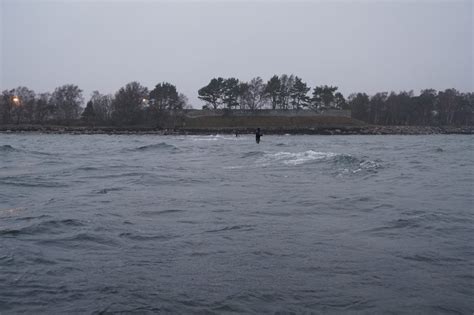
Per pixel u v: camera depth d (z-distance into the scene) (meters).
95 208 11.30
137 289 5.72
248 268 6.55
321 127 129.00
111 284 5.89
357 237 8.34
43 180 17.14
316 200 12.38
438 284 5.89
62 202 12.20
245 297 5.48
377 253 7.29
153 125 129.25
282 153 28.91
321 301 5.36
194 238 8.29
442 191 13.99
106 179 17.61
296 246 7.72
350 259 6.96
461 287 5.78
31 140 67.38
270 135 108.44
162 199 12.71
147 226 9.27
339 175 18.00
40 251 7.40
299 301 5.37
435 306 5.21
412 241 8.05
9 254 7.20
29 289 5.71
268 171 19.88
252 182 16.31
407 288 5.75
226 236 8.43
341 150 38.81
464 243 7.89
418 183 15.83
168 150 38.41
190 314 5.02
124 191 14.32
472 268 6.52
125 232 8.73
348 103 176.62
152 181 16.83
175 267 6.60
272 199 12.61
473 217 10.03
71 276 6.20
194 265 6.69
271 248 7.59
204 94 146.00
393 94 176.62
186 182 16.50
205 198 12.86
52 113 143.38
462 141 69.44
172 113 138.62
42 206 11.58
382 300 5.38
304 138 84.44
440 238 8.26
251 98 152.00
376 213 10.57
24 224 9.40
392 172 19.16
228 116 141.62
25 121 140.12
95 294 5.55
